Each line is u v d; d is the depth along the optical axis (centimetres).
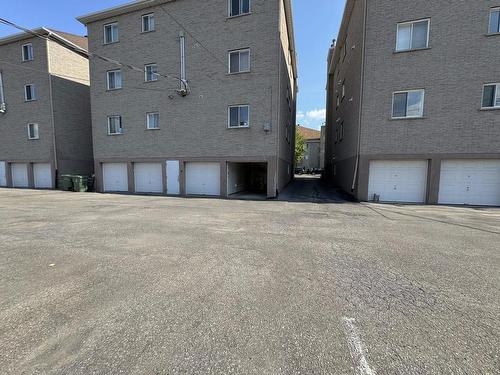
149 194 1639
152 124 1666
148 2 1534
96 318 287
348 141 1595
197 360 225
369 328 272
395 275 406
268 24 1370
